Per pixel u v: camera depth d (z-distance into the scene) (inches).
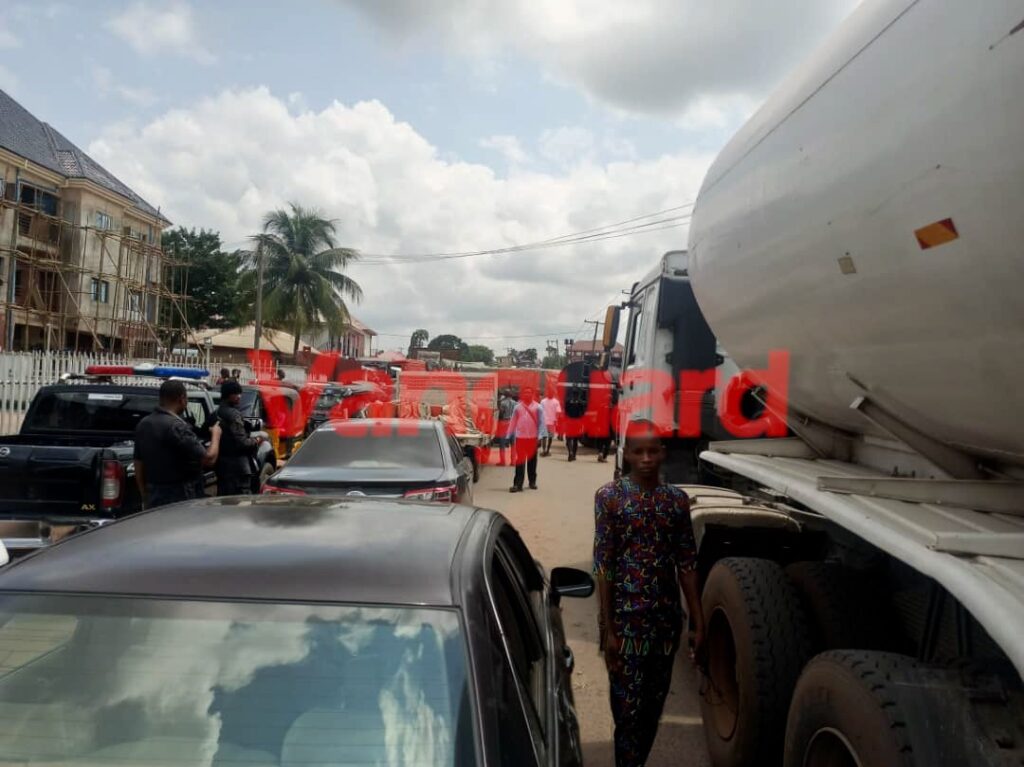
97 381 365.1
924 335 104.4
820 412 169.3
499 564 110.9
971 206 84.9
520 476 559.8
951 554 92.0
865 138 105.2
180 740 75.7
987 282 87.1
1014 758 83.4
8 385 636.7
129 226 1529.3
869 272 109.4
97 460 256.5
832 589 142.9
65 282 1273.4
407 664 80.7
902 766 87.9
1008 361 91.9
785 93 139.9
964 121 84.4
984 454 118.7
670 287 286.7
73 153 1448.1
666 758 172.6
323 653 81.4
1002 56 79.2
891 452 156.3
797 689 111.4
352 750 74.8
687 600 144.6
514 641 99.1
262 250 1414.9
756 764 141.9
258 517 110.3
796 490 143.4
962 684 91.9
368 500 125.6
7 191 1263.5
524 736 81.2
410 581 90.0
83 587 87.9
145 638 82.6
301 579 89.3
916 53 95.0
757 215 145.3
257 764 73.9
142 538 100.3
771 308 150.3
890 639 137.1
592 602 290.2
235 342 1934.1
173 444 250.1
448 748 74.6
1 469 255.9
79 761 74.4
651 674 142.8
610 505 143.6
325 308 1640.0
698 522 196.4
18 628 83.7
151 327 1350.9
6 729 77.0
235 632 83.1
